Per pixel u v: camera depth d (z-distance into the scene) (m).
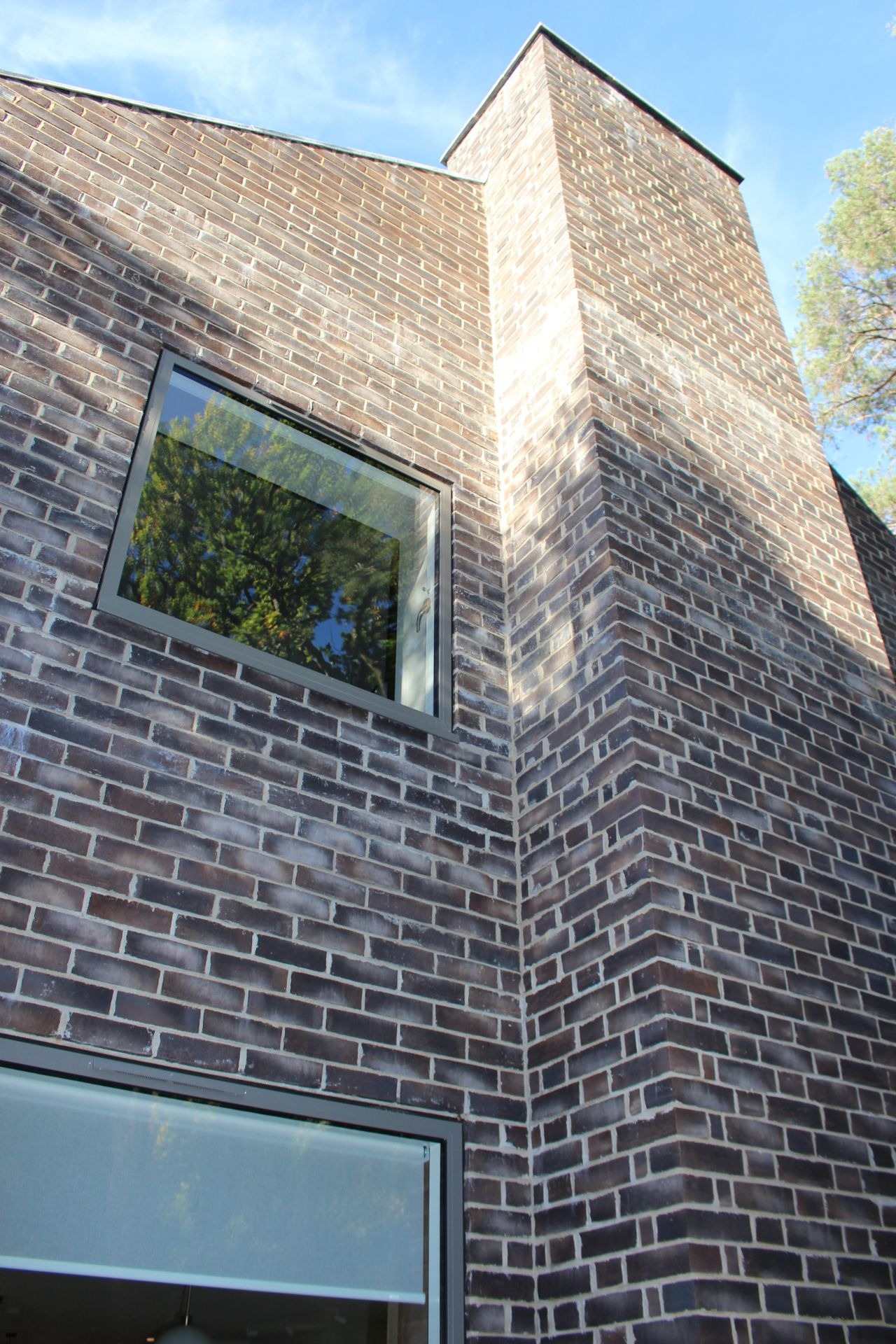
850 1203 2.77
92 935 2.54
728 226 6.17
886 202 11.19
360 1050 2.81
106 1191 2.35
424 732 3.55
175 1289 2.34
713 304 5.48
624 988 2.90
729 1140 2.64
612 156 5.72
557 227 5.04
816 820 3.62
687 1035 2.75
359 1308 2.54
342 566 3.89
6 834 2.54
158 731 2.93
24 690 2.76
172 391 3.78
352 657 3.66
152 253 4.05
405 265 5.04
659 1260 2.46
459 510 4.33
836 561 4.76
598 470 3.99
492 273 5.45
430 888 3.22
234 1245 2.44
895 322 11.41
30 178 3.87
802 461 5.11
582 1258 2.67
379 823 3.23
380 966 2.98
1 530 2.99
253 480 3.84
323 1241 2.56
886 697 4.39
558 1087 2.97
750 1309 2.41
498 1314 2.67
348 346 4.48
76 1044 2.41
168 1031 2.54
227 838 2.88
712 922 3.03
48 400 3.36
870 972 3.36
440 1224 2.75
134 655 3.03
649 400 4.52
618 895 3.05
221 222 4.39
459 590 4.06
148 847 2.73
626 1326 2.48
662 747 3.31
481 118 6.40
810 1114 2.86
